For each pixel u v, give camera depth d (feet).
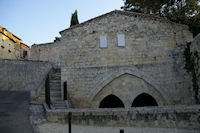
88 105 50.11
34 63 67.62
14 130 24.23
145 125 32.19
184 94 49.08
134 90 50.44
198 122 31.45
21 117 30.04
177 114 32.07
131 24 53.88
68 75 52.42
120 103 65.05
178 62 51.08
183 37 52.16
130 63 51.67
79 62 52.85
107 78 51.06
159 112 32.40
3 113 31.12
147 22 53.78
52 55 85.30
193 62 46.91
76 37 54.44
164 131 29.76
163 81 50.39
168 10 78.74
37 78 65.00
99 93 50.83
